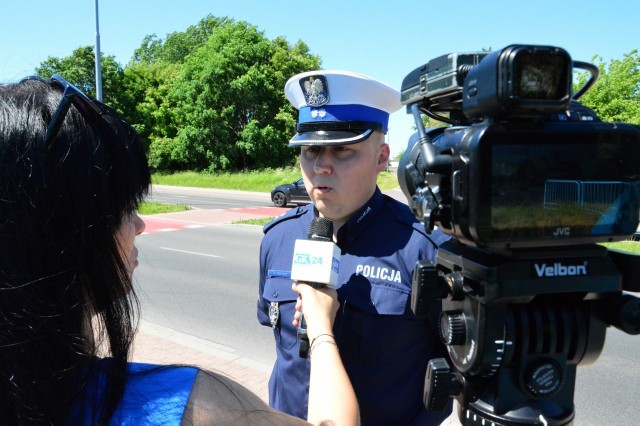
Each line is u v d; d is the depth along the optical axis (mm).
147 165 965
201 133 36406
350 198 1799
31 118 784
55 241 769
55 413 742
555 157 943
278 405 1853
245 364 4309
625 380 4113
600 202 970
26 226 734
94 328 859
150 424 784
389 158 1998
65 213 779
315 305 1370
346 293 1696
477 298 1000
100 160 819
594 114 1045
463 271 1068
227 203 21703
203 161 40188
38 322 727
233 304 6199
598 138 963
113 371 836
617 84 15344
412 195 1238
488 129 902
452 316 1088
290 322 1802
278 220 2084
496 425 1022
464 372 1070
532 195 931
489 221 910
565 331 1014
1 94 812
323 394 1093
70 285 775
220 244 11102
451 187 1002
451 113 1354
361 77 1781
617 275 1015
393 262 1724
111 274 845
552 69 887
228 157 37688
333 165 1785
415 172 1183
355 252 1784
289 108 38094
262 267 2070
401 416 1659
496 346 992
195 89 36875
